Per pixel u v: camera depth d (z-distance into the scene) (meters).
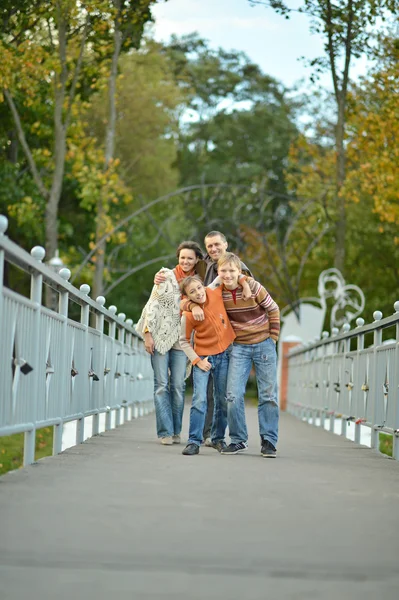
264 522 7.19
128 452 12.65
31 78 38.66
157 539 6.43
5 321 8.95
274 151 79.38
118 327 19.44
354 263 58.00
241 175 77.19
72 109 40.34
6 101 41.00
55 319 11.63
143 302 66.44
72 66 39.06
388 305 57.78
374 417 15.03
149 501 8.06
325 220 48.94
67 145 41.19
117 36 39.81
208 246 13.94
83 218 47.28
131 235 53.88
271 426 12.81
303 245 57.59
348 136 41.97
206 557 5.94
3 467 22.09
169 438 14.34
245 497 8.48
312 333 42.09
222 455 12.73
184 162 79.81
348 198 41.22
